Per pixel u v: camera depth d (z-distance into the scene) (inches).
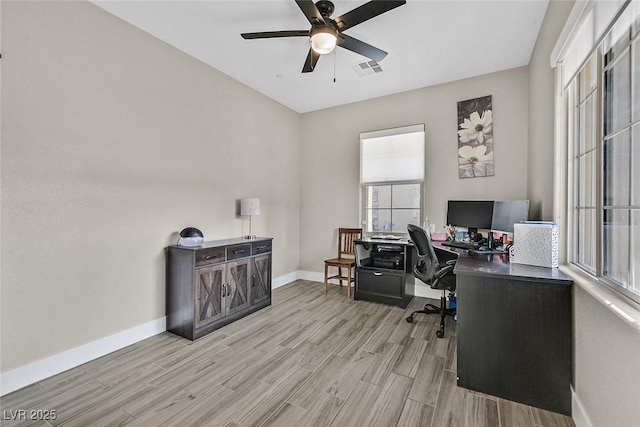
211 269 110.0
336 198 179.8
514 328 69.6
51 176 80.7
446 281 108.9
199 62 124.6
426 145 151.2
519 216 98.9
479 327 72.9
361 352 93.6
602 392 50.2
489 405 68.1
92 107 89.6
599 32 54.9
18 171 74.9
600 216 56.1
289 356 91.0
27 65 76.2
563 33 68.7
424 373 81.4
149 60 105.5
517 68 129.3
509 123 130.7
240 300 123.0
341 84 148.7
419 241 115.0
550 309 66.4
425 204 151.3
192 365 85.7
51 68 80.6
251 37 89.0
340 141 178.5
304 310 133.5
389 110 162.1
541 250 78.0
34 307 77.6
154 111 107.3
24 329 75.9
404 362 87.4
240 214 146.3
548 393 66.5
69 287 84.4
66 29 83.6
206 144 128.1
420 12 93.1
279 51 117.9
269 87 153.0
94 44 90.0
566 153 78.8
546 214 92.5
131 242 100.2
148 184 105.4
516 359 69.5
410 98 155.5
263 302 136.1
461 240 130.5
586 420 55.9
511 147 130.3
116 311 95.8
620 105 51.0
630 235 47.3
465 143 140.9
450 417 63.9
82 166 87.4
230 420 62.9
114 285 95.3
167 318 110.8
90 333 88.9
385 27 100.9
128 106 99.0
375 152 167.3
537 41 105.8
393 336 105.6
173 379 78.4
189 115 120.3
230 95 140.3
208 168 129.2
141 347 97.0
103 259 92.4
